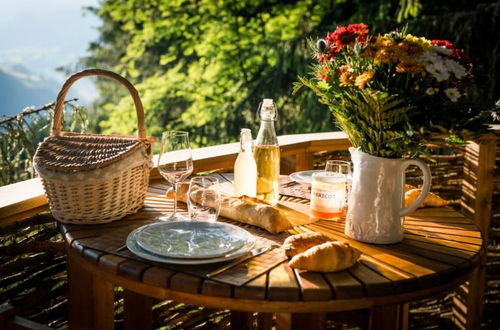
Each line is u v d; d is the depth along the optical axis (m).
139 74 8.41
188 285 1.06
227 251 1.15
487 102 1.18
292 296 1.04
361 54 1.20
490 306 2.83
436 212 1.62
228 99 7.78
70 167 1.35
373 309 1.36
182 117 7.78
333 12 6.76
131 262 1.14
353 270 1.14
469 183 2.62
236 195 1.64
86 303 1.66
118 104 8.29
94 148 1.50
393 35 1.25
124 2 8.01
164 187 1.85
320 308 1.05
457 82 1.19
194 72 7.86
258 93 6.04
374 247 1.29
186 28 8.05
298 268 1.11
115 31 8.30
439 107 1.19
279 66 5.71
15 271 1.66
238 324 1.84
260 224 1.39
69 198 1.37
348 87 1.28
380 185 1.28
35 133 2.66
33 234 1.74
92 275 1.64
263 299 1.04
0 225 1.48
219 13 7.72
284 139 2.46
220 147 2.35
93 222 1.40
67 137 1.57
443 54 1.18
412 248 1.29
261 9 7.65
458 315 2.71
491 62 3.88
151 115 8.05
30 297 1.72
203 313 2.26
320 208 1.50
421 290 1.11
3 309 1.46
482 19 3.95
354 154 1.33
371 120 1.22
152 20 8.05
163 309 2.07
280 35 7.41
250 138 1.62
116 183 1.39
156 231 1.29
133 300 1.58
